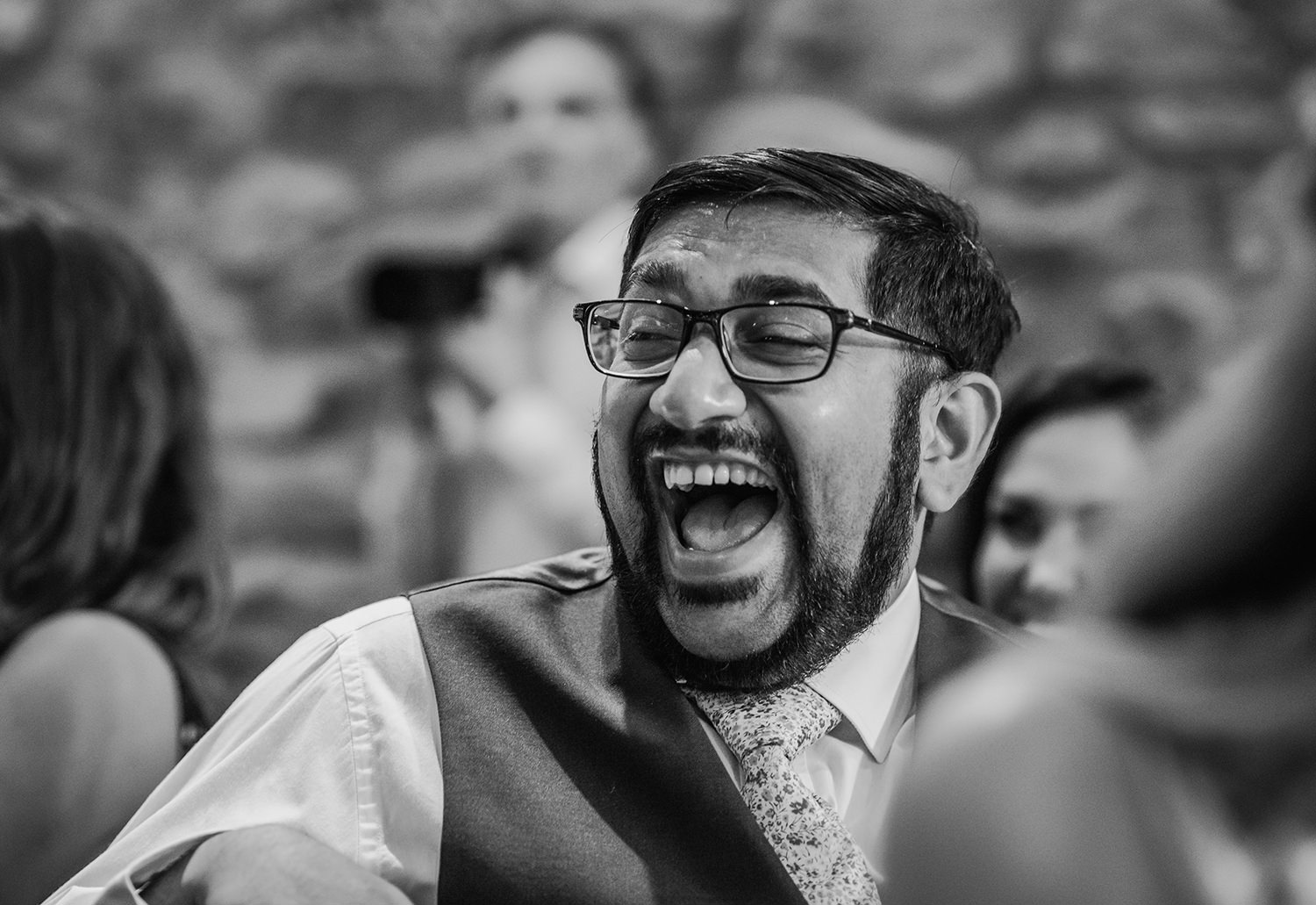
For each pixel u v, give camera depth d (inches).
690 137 203.5
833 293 44.5
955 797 27.8
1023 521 63.3
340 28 225.8
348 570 203.0
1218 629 27.9
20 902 52.8
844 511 44.6
